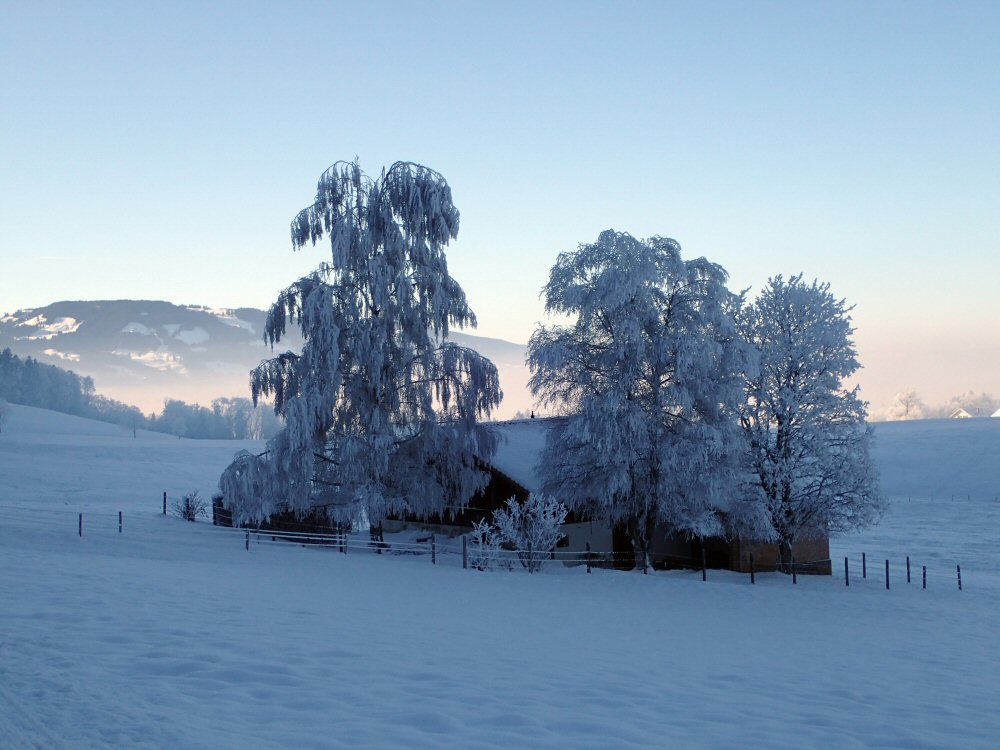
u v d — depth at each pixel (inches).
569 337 1451.8
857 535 2513.5
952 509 3211.1
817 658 587.5
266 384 1457.9
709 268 1427.2
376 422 1435.8
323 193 1480.1
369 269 1435.8
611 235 1416.1
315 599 698.8
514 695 341.1
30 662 346.0
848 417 1488.7
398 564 1227.2
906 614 1025.5
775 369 1498.5
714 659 530.9
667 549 1631.4
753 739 291.1
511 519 1354.6
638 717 317.1
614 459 1371.8
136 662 354.3
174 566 930.1
